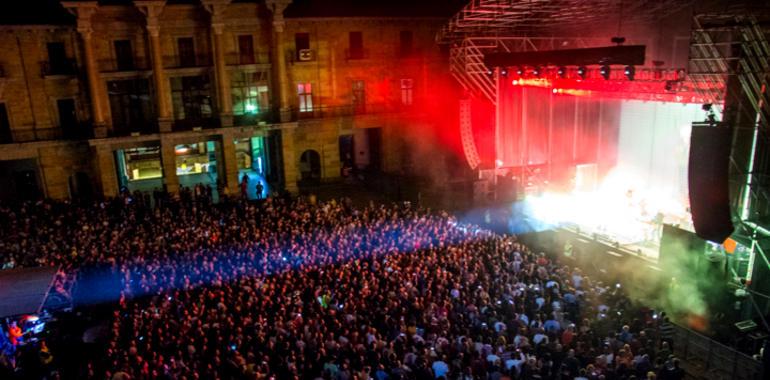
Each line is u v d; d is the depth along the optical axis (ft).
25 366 68.13
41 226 104.99
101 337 71.31
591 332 61.26
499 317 65.26
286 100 142.61
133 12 129.49
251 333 61.36
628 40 112.37
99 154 129.29
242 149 169.89
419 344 57.36
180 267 81.87
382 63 153.69
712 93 74.23
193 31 136.05
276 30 137.69
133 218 107.65
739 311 74.08
